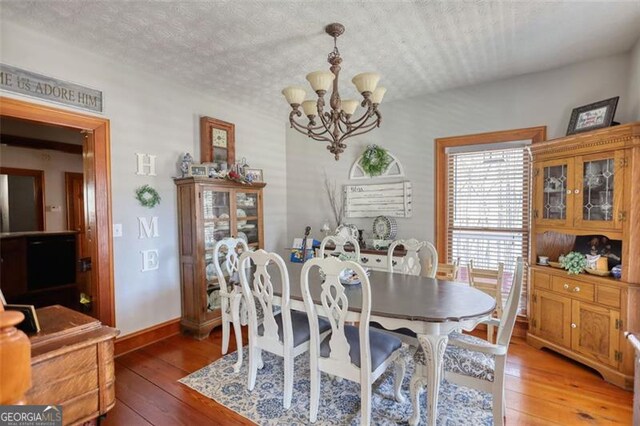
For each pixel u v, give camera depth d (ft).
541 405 6.92
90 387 3.34
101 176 9.11
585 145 8.23
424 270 12.23
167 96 10.80
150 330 10.31
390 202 13.03
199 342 10.42
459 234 11.92
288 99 7.19
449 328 5.69
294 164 15.57
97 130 9.03
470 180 11.67
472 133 11.41
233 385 7.82
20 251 13.55
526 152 10.64
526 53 9.04
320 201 14.83
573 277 8.59
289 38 8.16
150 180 10.35
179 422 6.51
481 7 6.92
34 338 3.18
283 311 6.79
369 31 7.84
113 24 7.51
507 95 10.78
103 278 9.17
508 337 5.71
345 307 5.91
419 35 8.05
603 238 8.77
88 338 3.36
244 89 11.71
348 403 7.07
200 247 10.68
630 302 7.41
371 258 12.01
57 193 18.66
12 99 7.48
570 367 8.52
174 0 6.61
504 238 11.09
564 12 7.10
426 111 12.24
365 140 13.57
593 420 6.44
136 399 7.28
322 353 6.46
